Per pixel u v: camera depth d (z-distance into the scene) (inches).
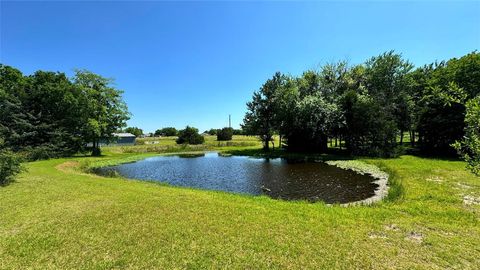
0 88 1050.1
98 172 801.6
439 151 1080.2
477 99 158.4
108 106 1334.9
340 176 666.2
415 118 1219.2
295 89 1298.0
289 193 498.3
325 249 200.4
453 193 409.1
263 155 1306.6
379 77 1298.0
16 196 363.6
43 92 1131.3
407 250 200.4
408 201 365.4
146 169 888.9
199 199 357.7
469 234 235.5
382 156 999.0
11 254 193.0
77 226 247.4
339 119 1123.3
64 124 1176.2
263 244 208.7
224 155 1422.2
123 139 2412.6
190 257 188.7
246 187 566.9
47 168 700.0
